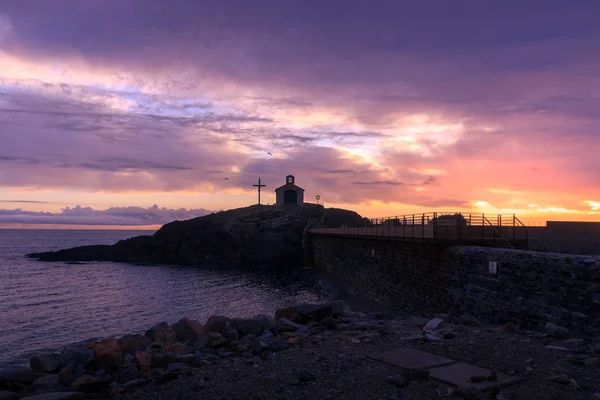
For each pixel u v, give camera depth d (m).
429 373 8.53
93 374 11.27
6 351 25.89
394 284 32.56
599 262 13.44
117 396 8.95
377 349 10.77
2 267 82.19
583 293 13.88
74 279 63.31
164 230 100.31
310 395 7.87
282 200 120.19
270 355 11.00
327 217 110.44
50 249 152.62
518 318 17.03
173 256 92.56
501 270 18.41
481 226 25.84
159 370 10.60
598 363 8.93
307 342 12.15
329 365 9.60
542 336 11.82
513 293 17.47
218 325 14.71
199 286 55.53
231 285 56.84
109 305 41.28
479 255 20.30
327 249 69.06
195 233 95.00
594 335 13.18
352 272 48.31
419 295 27.48
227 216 114.19
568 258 14.65
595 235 28.47
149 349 12.74
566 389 7.60
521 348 10.30
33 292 50.25
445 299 23.56
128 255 97.56
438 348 10.59
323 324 14.78
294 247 94.38
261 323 14.73
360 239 44.19
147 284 57.38
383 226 42.06
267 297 46.34
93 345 12.32
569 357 9.40
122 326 32.38
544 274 15.77
